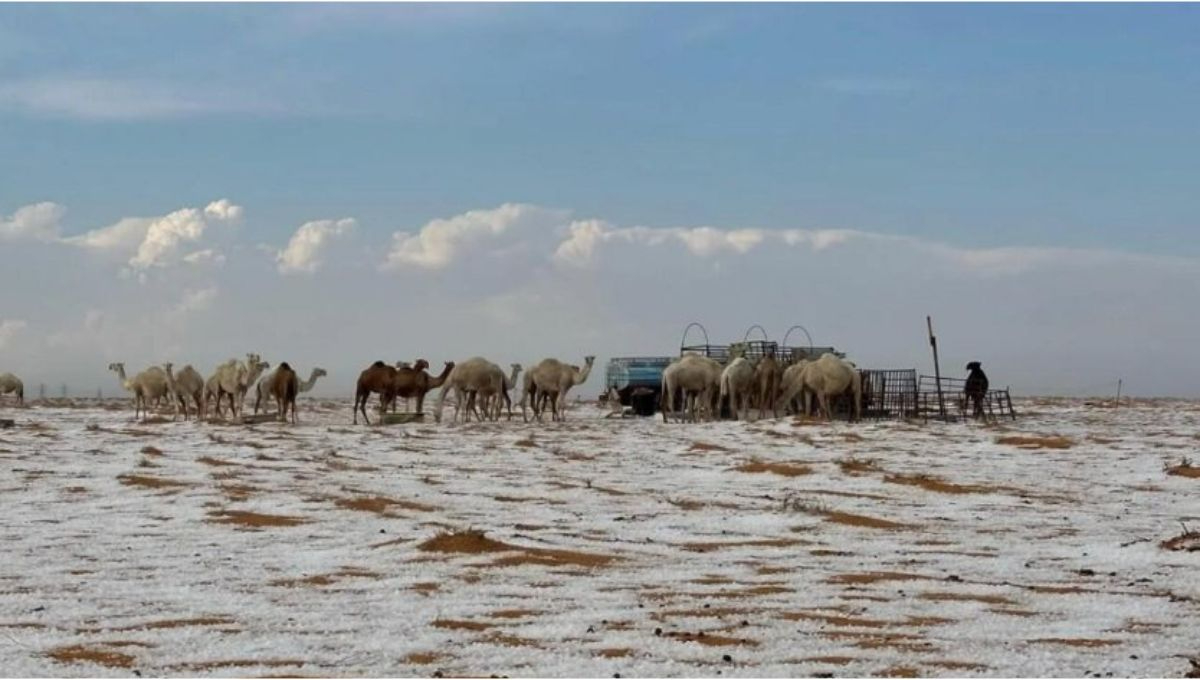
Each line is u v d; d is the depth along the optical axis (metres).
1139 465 25.44
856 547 14.42
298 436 35.50
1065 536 15.41
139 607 10.52
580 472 24.62
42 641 9.13
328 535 15.22
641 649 8.69
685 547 14.43
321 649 8.77
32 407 61.03
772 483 22.23
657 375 51.78
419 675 7.98
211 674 8.06
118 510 17.91
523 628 9.47
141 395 46.75
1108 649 8.69
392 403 51.66
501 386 45.62
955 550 14.17
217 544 14.50
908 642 8.93
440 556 13.27
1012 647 8.75
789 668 8.09
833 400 45.78
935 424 40.78
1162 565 12.88
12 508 18.14
